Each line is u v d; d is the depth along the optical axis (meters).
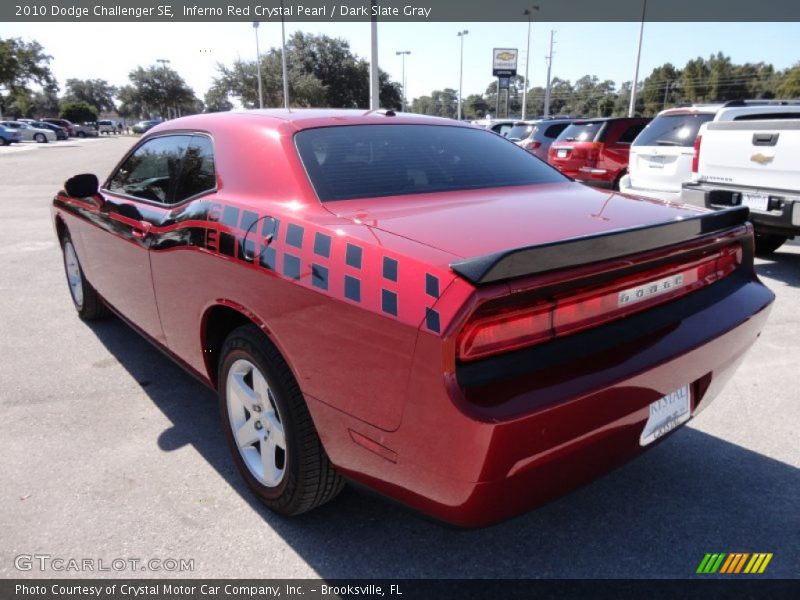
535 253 1.62
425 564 2.20
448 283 1.62
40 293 5.46
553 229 2.03
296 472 2.19
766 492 2.59
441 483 1.69
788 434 3.03
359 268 1.84
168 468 2.75
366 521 2.42
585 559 2.22
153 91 76.38
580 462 1.82
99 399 3.40
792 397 3.41
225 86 52.12
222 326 2.70
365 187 2.39
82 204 3.89
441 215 2.14
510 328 1.67
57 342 4.26
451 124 3.16
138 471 2.72
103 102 107.94
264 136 2.56
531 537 2.33
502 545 2.29
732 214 2.27
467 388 1.60
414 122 3.00
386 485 1.88
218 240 2.42
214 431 3.08
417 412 1.67
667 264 2.05
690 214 2.36
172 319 2.92
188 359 2.91
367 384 1.81
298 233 2.09
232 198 2.47
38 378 3.66
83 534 2.31
